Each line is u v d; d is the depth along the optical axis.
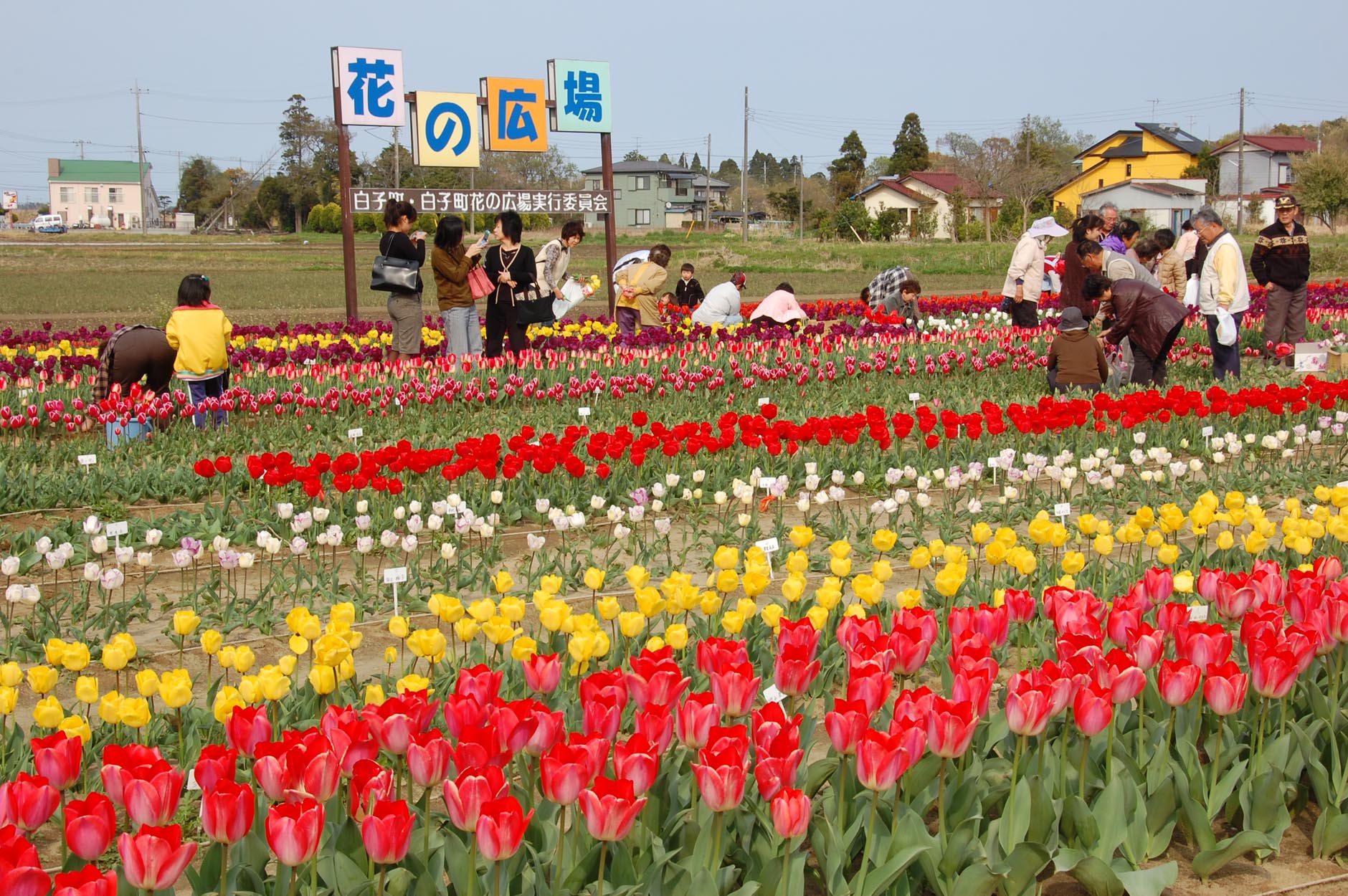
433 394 12.94
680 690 4.21
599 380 13.57
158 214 168.25
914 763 4.06
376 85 20.38
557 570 7.77
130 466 9.86
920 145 123.56
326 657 4.48
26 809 3.46
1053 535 6.50
